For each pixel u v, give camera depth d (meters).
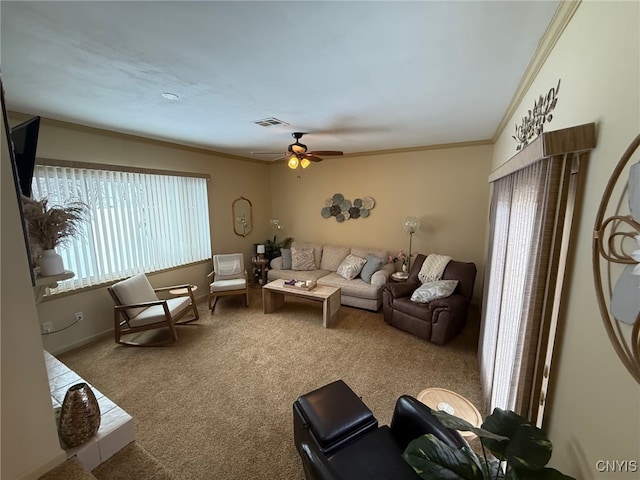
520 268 1.42
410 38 1.47
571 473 0.97
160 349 3.08
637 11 0.72
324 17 1.30
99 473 1.19
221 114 2.73
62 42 1.49
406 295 3.64
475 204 4.15
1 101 0.83
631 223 0.68
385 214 4.86
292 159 3.24
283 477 1.67
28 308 0.83
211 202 4.76
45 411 0.88
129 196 3.59
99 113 2.67
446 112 2.68
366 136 3.67
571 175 1.04
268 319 3.87
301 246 5.38
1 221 0.77
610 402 0.78
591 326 0.90
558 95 1.33
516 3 1.21
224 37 1.46
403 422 1.52
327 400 1.68
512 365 1.45
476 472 0.93
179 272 4.28
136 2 1.18
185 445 1.89
